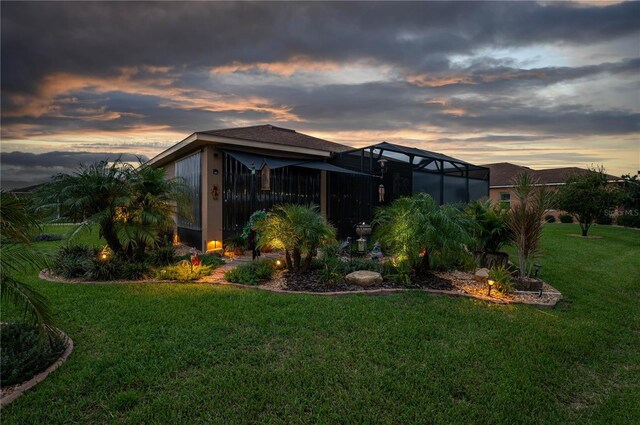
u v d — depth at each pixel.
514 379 4.47
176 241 16.95
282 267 10.18
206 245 13.54
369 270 9.60
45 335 4.57
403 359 4.93
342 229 16.34
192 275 9.09
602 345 5.77
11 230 4.49
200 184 14.20
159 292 7.93
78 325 5.91
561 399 4.25
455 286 8.83
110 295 7.67
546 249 15.61
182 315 6.43
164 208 10.77
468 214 10.86
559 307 7.67
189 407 3.72
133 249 10.47
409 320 6.35
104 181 9.68
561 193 22.41
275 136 18.44
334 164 16.97
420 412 3.76
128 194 9.77
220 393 3.98
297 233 9.09
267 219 10.17
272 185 15.25
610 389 4.52
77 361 4.65
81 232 9.26
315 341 5.41
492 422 3.68
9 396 3.84
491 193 37.19
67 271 9.37
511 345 5.46
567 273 10.92
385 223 10.20
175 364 4.59
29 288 4.54
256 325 5.99
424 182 17.67
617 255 14.80
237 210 14.34
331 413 3.70
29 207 4.92
